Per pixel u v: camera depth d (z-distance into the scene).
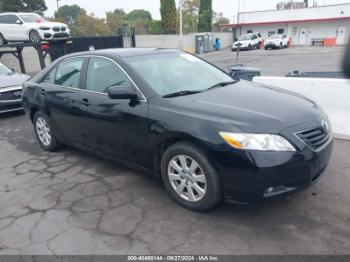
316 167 2.75
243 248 2.57
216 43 36.38
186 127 2.87
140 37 35.03
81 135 4.15
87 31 52.44
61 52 15.41
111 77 3.67
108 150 3.82
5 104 7.23
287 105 3.08
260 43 34.84
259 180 2.59
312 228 2.78
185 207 3.15
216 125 2.74
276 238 2.67
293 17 39.75
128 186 3.69
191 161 2.97
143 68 3.58
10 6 45.31
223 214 3.03
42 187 3.79
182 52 4.36
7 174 4.22
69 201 3.43
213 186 2.82
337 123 4.96
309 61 18.67
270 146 2.58
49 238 2.83
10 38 14.83
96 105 3.71
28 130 6.35
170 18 38.19
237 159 2.62
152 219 3.02
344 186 3.46
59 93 4.30
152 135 3.16
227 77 4.12
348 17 36.25
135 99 3.31
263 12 41.62
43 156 4.80
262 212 3.04
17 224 3.06
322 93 5.06
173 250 2.60
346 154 4.32
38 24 14.05
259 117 2.76
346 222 2.85
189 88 3.54
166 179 3.23
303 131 2.73
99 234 2.84
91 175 4.03
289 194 2.70
